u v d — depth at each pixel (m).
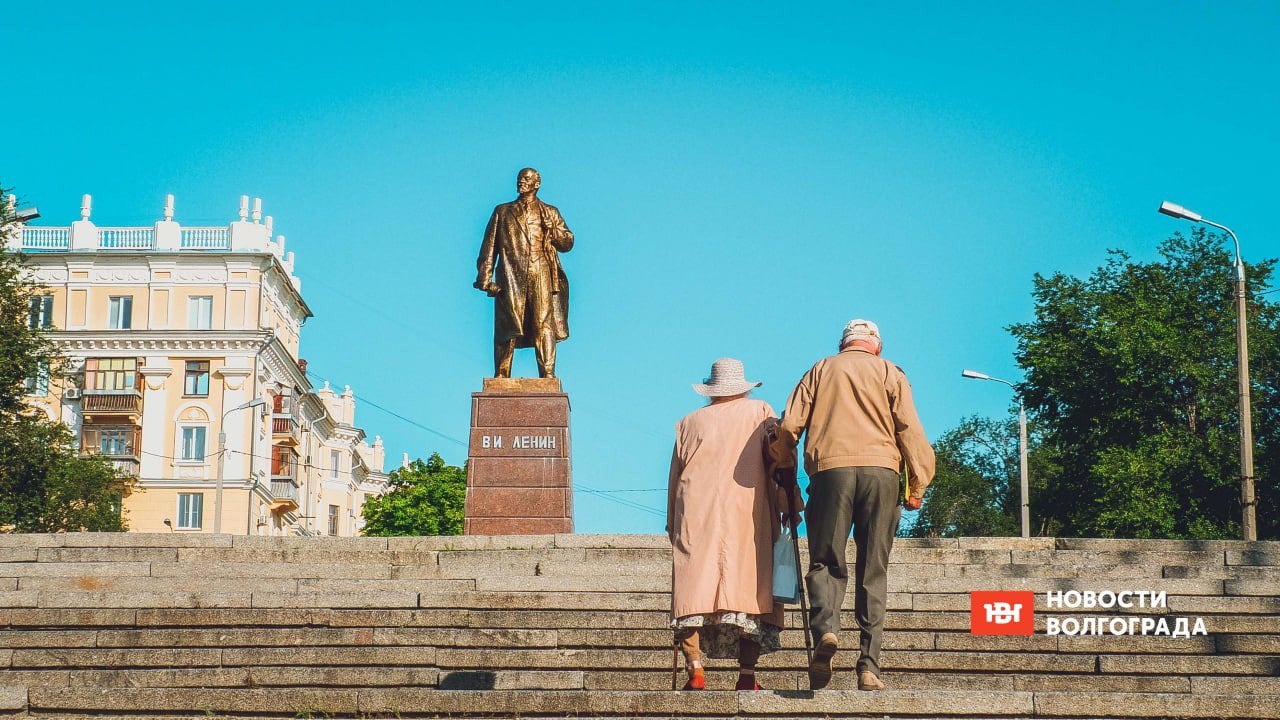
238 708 10.91
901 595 14.05
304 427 84.81
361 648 13.07
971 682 12.04
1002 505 85.69
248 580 15.32
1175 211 32.38
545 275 23.81
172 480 70.31
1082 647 12.98
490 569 15.83
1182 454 45.56
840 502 10.29
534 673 11.62
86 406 69.62
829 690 10.08
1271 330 49.12
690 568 10.45
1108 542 15.84
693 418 10.94
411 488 74.31
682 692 10.17
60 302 72.00
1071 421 50.19
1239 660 12.04
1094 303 50.41
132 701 10.98
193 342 71.06
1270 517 46.09
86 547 16.33
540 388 22.91
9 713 10.96
